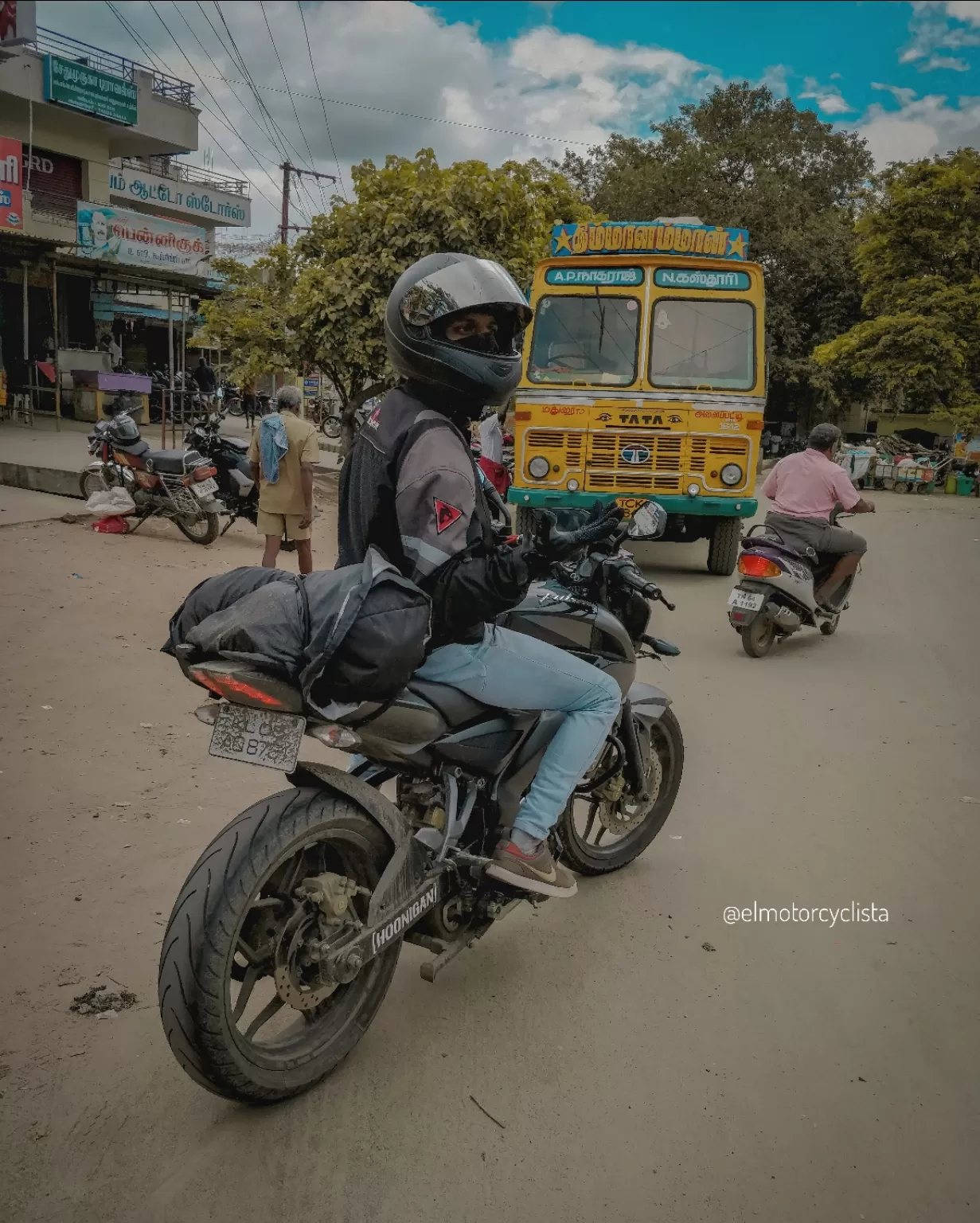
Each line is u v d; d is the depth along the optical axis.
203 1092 2.49
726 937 3.34
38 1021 2.68
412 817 2.80
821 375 28.75
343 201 12.23
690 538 10.84
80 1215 2.11
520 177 12.10
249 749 2.28
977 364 23.05
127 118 22.41
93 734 4.69
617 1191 2.26
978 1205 2.27
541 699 2.75
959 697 6.12
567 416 9.18
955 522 15.48
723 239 9.27
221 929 2.18
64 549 8.48
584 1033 2.81
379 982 2.68
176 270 19.52
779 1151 2.40
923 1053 2.79
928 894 3.66
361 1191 2.22
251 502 9.63
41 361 20.66
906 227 22.89
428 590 2.37
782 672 6.58
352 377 12.54
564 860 3.58
